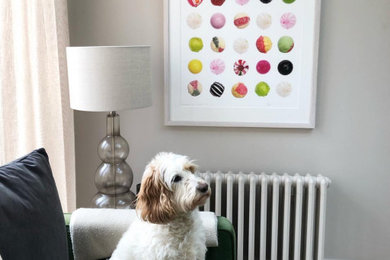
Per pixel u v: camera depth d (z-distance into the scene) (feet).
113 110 6.24
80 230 5.43
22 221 3.82
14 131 5.97
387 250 8.01
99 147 6.87
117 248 4.99
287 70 7.55
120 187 6.97
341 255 8.11
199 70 7.71
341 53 7.51
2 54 5.72
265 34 7.49
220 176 7.51
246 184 7.78
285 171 7.95
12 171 4.13
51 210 4.31
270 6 7.39
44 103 6.56
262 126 7.74
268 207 7.90
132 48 6.19
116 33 7.86
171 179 4.67
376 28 7.38
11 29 5.81
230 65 7.64
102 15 7.83
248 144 7.95
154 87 7.93
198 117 7.84
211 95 7.76
